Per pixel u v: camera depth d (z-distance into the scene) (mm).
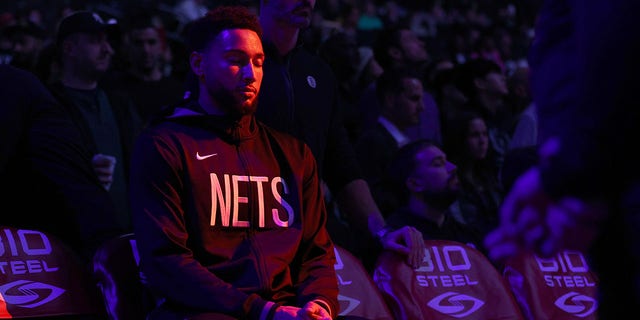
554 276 5098
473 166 7449
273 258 3816
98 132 6270
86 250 4168
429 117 8773
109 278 3918
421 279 4730
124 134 6473
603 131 1786
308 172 4117
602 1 1795
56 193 4207
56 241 4129
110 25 6703
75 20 6305
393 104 7738
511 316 4809
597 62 1782
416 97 7711
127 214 6336
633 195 1827
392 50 9570
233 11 3973
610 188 1850
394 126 7766
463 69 9344
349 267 4613
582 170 1805
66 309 3979
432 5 25641
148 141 3816
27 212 4262
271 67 4609
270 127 4527
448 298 4734
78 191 4211
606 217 1871
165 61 9516
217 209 3797
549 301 5012
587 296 5117
